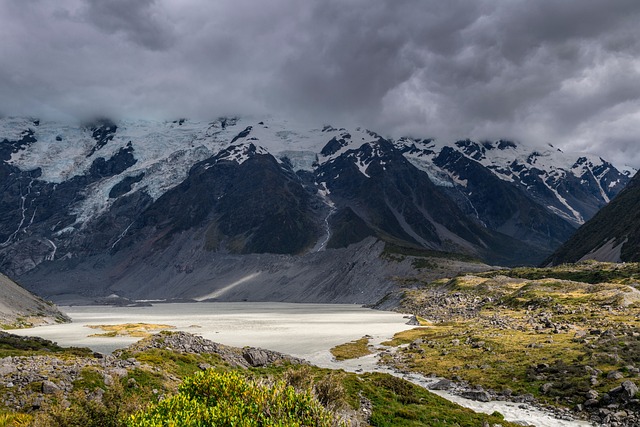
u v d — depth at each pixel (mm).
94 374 38688
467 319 144125
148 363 47250
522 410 53062
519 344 84625
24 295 189500
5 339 82250
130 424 22641
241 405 22812
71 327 150375
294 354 96062
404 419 43938
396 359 86625
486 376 67562
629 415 48188
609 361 63750
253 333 133125
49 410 30266
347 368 80312
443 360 80688
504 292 184625
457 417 46406
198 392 24984
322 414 24156
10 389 34625
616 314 109812
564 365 65000
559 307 129000
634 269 182750
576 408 52625
